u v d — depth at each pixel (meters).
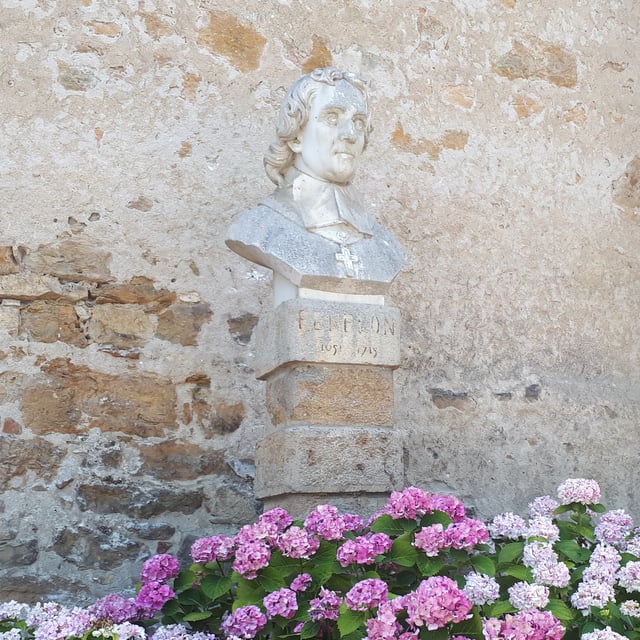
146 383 4.25
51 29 4.39
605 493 5.05
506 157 5.22
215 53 4.66
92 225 4.30
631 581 2.95
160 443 4.22
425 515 3.06
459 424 4.80
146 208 4.41
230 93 4.65
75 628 2.87
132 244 4.35
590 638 2.65
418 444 4.70
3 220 4.17
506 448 4.88
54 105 4.34
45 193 4.25
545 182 5.29
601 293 5.31
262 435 4.39
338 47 4.95
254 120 4.68
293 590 2.86
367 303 3.50
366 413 3.44
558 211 5.29
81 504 4.03
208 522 4.21
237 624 2.76
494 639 2.55
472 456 4.79
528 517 4.82
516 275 5.12
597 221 5.38
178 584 3.14
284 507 3.39
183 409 4.29
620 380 5.27
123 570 4.02
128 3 4.53
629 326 5.36
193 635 2.96
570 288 5.24
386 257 3.57
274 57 4.78
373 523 3.08
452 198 5.05
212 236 4.49
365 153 4.91
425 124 5.07
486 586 2.76
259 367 3.66
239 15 4.74
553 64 5.42
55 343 4.15
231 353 4.42
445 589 2.56
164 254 4.40
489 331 4.99
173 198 4.46
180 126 4.53
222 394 4.37
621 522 3.43
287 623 2.80
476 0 5.32
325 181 3.58
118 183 4.38
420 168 5.02
